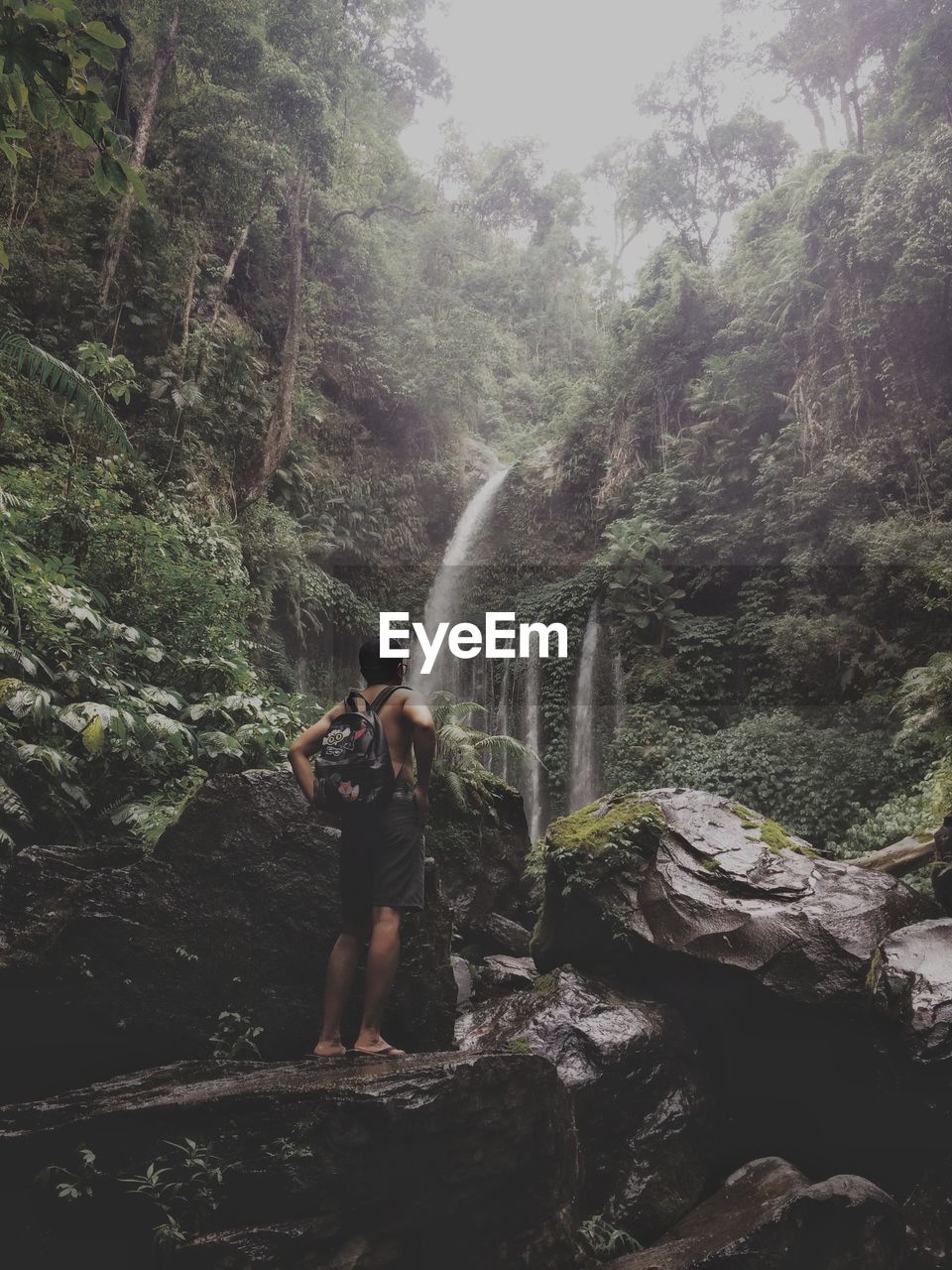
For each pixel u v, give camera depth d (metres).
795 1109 4.82
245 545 15.59
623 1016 4.94
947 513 14.86
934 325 15.84
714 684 18.83
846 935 4.73
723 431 20.19
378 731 3.55
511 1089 3.19
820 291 18.27
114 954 3.76
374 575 23.80
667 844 5.75
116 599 6.78
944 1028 3.90
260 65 16.97
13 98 3.38
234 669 6.99
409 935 4.14
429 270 29.97
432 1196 2.94
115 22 17.27
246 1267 2.64
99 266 15.57
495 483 27.05
